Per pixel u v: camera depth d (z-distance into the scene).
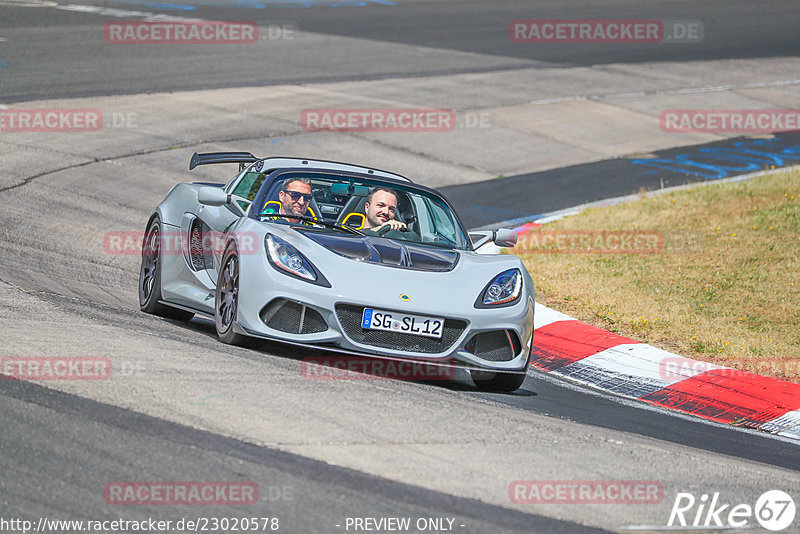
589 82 86.19
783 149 70.12
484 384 25.61
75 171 48.06
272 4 112.50
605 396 27.05
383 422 19.19
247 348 24.56
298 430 18.03
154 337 24.20
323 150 58.31
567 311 35.31
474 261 25.86
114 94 64.69
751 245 43.34
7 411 17.38
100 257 35.50
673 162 64.94
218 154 30.86
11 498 14.19
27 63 70.56
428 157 60.38
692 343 32.19
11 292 27.09
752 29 118.94
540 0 130.75
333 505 14.98
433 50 93.69
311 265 23.73
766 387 28.28
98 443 16.42
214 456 16.36
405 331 23.27
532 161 62.62
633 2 132.50
